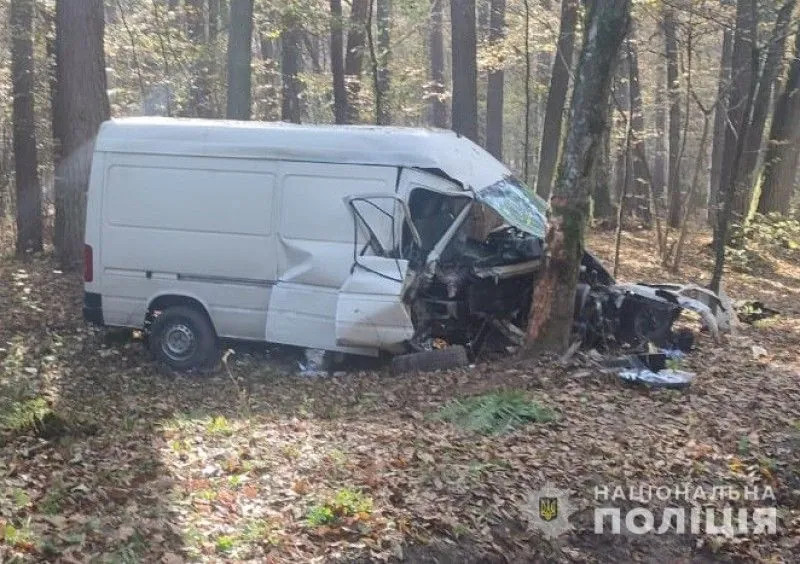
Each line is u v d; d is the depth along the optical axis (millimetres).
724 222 13758
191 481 6316
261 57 30234
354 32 22547
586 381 8883
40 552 4867
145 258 10812
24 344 11016
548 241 9633
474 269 10102
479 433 7473
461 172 10273
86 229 11000
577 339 10227
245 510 5836
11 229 21969
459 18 18938
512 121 42812
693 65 25266
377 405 8781
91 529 5242
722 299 13125
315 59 30812
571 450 7027
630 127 17875
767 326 13258
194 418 8344
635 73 23188
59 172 15352
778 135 22906
